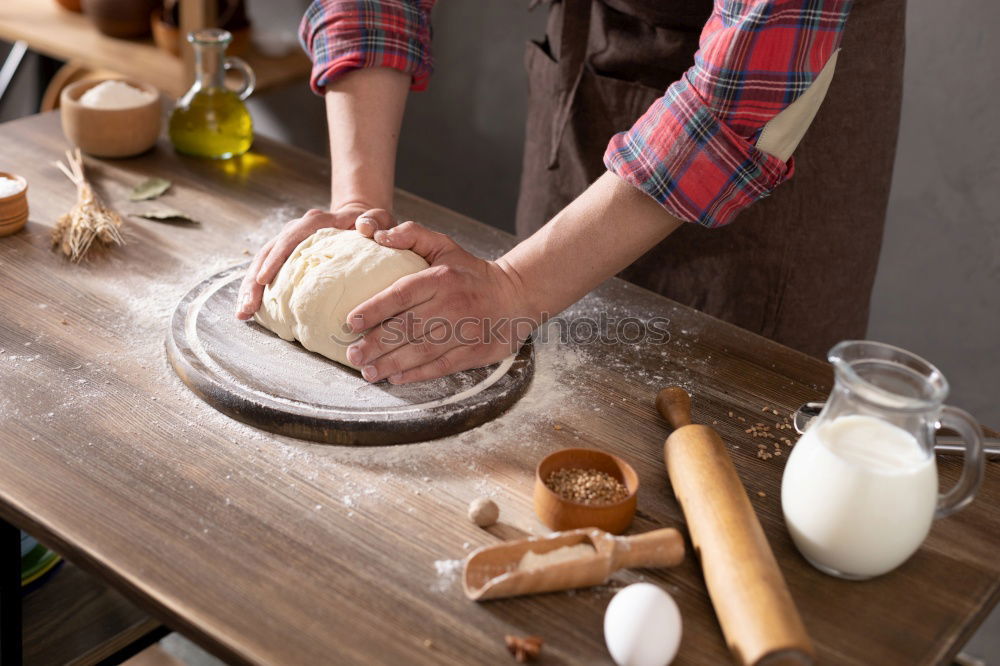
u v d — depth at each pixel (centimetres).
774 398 116
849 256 153
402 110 140
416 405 106
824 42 100
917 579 91
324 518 92
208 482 95
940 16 175
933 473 85
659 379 118
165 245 135
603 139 153
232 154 162
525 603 85
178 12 223
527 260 113
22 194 133
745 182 106
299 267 114
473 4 222
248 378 108
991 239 184
